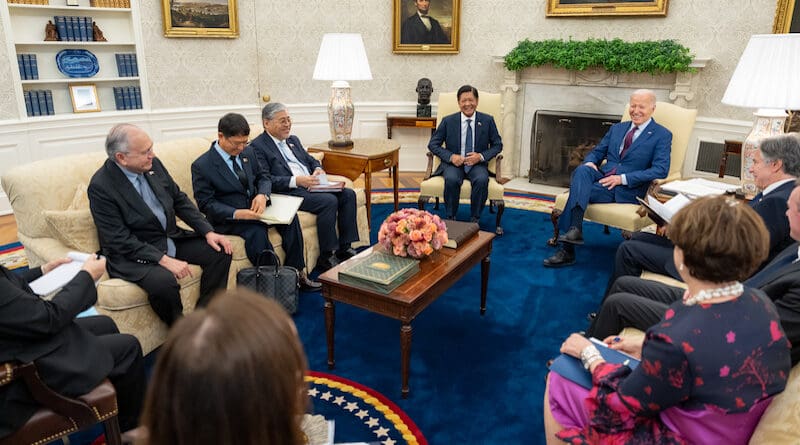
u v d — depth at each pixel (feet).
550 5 18.31
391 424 7.36
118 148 8.37
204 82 18.98
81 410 5.78
